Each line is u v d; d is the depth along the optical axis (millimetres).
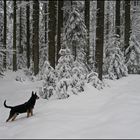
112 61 19734
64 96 14102
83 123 9945
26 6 33062
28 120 10961
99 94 14508
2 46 29281
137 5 30234
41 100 15250
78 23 24047
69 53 15445
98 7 17922
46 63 15992
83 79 14852
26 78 25875
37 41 25422
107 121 10133
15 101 16984
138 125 9531
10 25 42906
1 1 33844
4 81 25141
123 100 13109
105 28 38562
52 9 19562
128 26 22469
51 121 10203
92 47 38656
